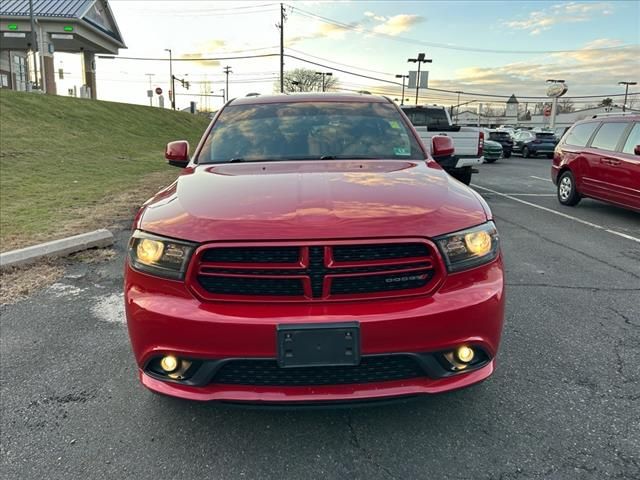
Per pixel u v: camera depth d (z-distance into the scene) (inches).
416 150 142.8
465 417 105.6
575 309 164.7
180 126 1245.1
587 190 353.4
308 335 85.4
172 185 121.5
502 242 258.2
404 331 87.1
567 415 105.8
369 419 105.5
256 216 92.4
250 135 146.6
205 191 106.7
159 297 91.7
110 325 153.5
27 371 126.1
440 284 91.2
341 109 158.4
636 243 257.4
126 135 918.4
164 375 92.8
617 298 175.0
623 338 142.9
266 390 89.7
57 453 96.0
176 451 96.5
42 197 370.0
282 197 100.0
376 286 89.7
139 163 640.4
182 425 104.3
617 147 327.9
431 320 88.0
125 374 124.8
